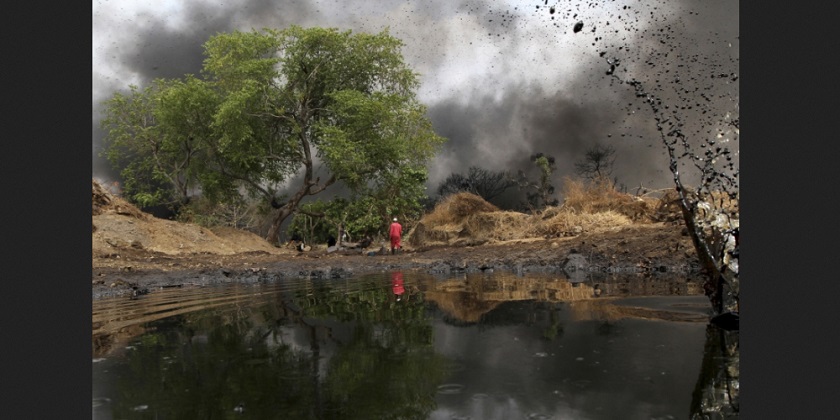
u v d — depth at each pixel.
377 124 24.48
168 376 2.11
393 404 1.68
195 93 22.97
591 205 14.06
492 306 3.92
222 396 1.83
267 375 2.08
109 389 1.95
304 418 1.58
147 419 1.62
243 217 30.02
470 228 17.31
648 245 8.09
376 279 7.17
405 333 2.89
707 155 3.10
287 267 9.88
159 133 24.75
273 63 23.52
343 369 2.14
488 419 1.52
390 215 25.33
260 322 3.46
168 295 5.50
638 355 2.22
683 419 1.51
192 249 15.16
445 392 1.79
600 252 8.34
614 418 1.52
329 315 3.70
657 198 12.93
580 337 2.62
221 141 22.48
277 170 26.20
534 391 1.78
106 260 10.22
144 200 23.67
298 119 25.50
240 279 7.58
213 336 2.98
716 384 1.82
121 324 3.52
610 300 4.02
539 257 9.09
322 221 30.06
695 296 4.09
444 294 4.91
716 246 3.02
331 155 22.39
